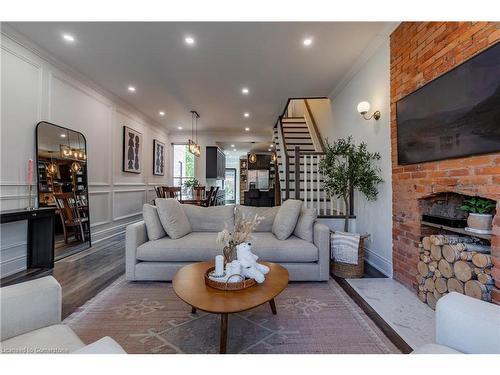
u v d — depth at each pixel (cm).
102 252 385
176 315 203
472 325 101
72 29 289
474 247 186
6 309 105
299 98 529
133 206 607
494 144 161
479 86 172
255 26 284
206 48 331
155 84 452
